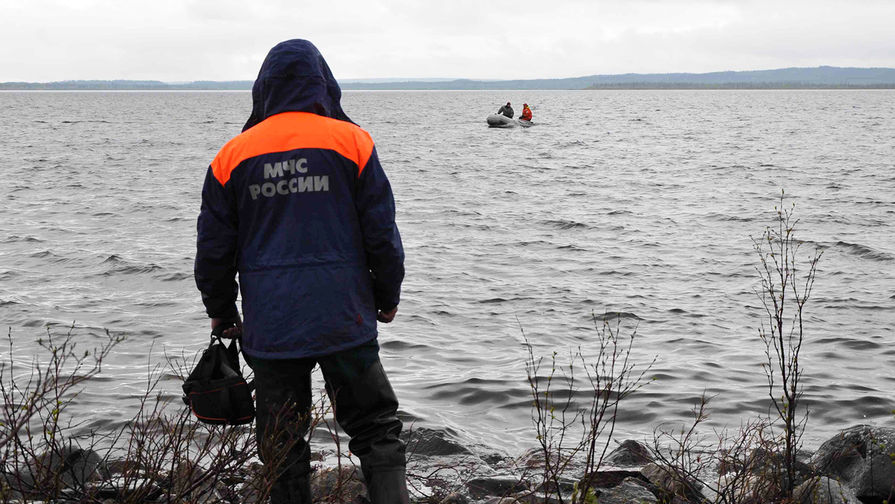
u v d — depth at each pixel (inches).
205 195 113.5
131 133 2431.1
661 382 286.4
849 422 248.4
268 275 110.6
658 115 4062.5
